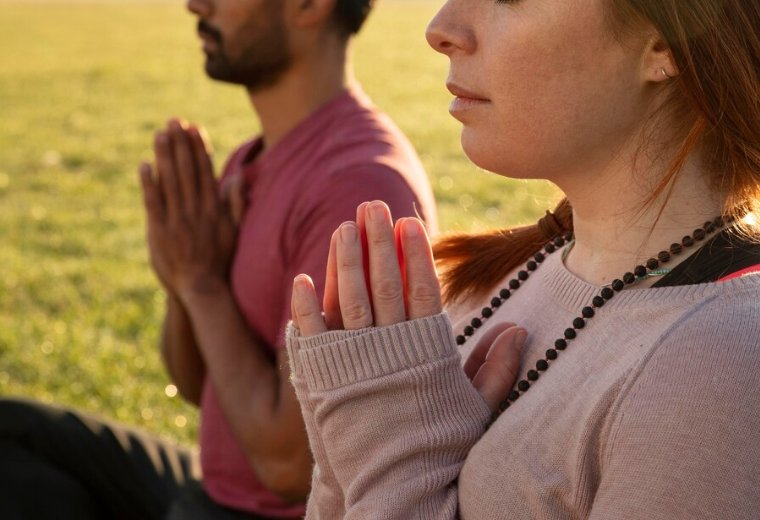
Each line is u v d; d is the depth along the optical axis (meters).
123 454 2.38
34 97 15.27
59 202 8.62
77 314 5.57
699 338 0.96
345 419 1.15
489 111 1.15
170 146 2.23
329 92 2.30
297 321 1.22
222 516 2.18
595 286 1.16
